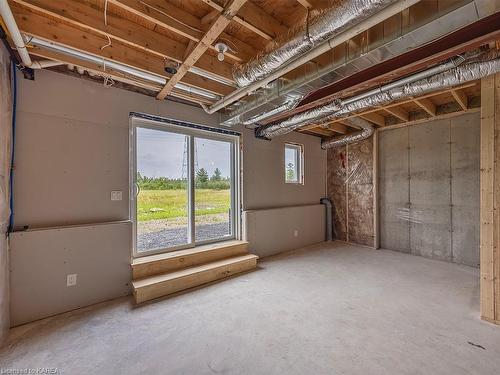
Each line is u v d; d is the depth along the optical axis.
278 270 3.64
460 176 3.91
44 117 2.44
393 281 3.19
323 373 1.62
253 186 4.36
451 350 1.83
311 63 2.30
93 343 1.95
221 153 4.03
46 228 2.38
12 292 2.16
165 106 3.28
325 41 1.80
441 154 4.12
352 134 5.03
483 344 1.90
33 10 1.93
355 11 1.45
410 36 1.63
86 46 2.18
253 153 4.36
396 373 1.61
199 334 2.06
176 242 3.49
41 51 2.15
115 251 2.74
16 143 2.28
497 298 2.17
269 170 4.64
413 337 2.00
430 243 4.25
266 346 1.90
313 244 5.30
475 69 2.19
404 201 4.58
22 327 2.16
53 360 1.76
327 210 5.65
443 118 4.09
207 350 1.86
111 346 1.91
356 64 2.02
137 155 3.14
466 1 1.34
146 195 3.21
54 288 2.37
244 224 4.07
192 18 1.96
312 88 2.49
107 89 2.83
